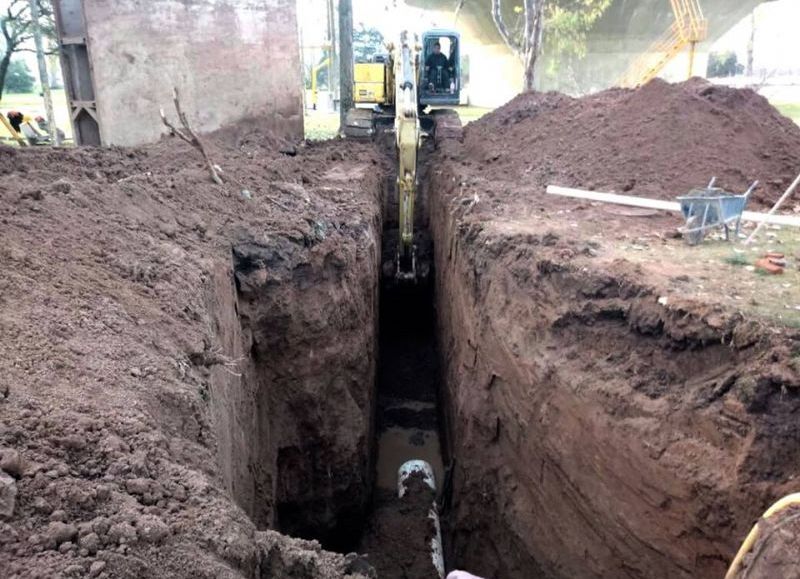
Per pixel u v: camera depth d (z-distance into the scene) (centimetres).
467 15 2992
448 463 997
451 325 1012
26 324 414
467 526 804
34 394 353
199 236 728
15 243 506
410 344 1391
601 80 2636
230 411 586
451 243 1016
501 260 754
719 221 719
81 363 398
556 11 2044
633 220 845
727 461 453
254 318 744
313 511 857
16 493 280
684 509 473
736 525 442
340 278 839
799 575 354
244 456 629
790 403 438
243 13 1308
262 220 824
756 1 2508
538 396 635
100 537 276
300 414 815
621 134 1096
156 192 755
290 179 1073
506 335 709
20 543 263
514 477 702
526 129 1342
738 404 453
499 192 1028
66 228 570
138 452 338
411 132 1101
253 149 1248
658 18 2522
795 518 375
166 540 289
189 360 491
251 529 336
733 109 1051
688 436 482
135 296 519
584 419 566
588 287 613
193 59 1259
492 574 737
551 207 925
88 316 455
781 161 983
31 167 738
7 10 2067
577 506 582
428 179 1461
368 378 938
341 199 1017
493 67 3203
